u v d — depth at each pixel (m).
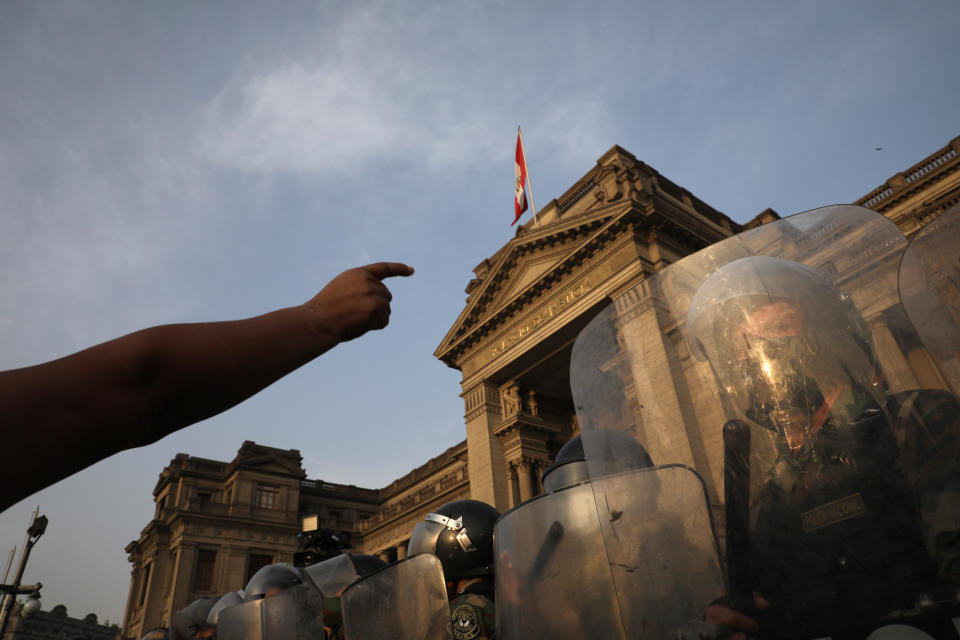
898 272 0.99
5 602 14.01
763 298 1.05
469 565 2.26
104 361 0.44
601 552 1.22
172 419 0.49
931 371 0.96
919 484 0.85
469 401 24.52
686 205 23.61
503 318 23.75
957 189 17.91
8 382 0.40
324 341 0.60
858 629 0.83
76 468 0.43
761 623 0.91
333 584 2.73
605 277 19.77
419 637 1.65
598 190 23.30
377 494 45.47
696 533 1.03
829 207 1.14
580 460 1.71
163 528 36.06
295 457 42.31
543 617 1.24
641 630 1.03
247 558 35.19
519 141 26.09
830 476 0.91
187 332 0.50
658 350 1.15
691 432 1.07
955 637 0.76
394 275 0.72
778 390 0.98
